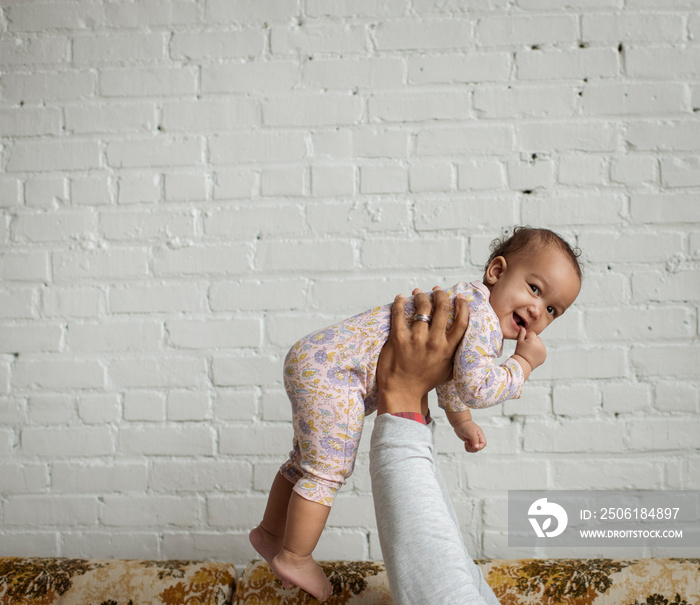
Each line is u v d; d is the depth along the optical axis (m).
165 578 1.28
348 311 1.56
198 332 1.58
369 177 1.57
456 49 1.57
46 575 1.29
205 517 1.55
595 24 1.55
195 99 1.60
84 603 1.25
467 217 1.55
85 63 1.62
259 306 1.57
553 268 1.08
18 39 1.63
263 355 1.57
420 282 1.55
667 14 1.55
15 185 1.61
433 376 0.96
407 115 1.57
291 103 1.59
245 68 1.60
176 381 1.57
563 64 1.55
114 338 1.58
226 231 1.58
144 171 1.60
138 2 1.62
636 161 1.54
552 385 1.53
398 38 1.58
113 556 1.55
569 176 1.54
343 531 1.52
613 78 1.55
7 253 1.60
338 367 1.01
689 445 1.51
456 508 1.53
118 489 1.56
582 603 1.21
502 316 1.09
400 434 0.90
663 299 1.52
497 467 1.53
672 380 1.51
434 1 1.58
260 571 1.28
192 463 1.56
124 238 1.59
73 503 1.56
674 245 1.52
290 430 1.56
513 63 1.56
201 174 1.59
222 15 1.61
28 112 1.62
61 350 1.59
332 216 1.57
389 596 1.21
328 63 1.59
